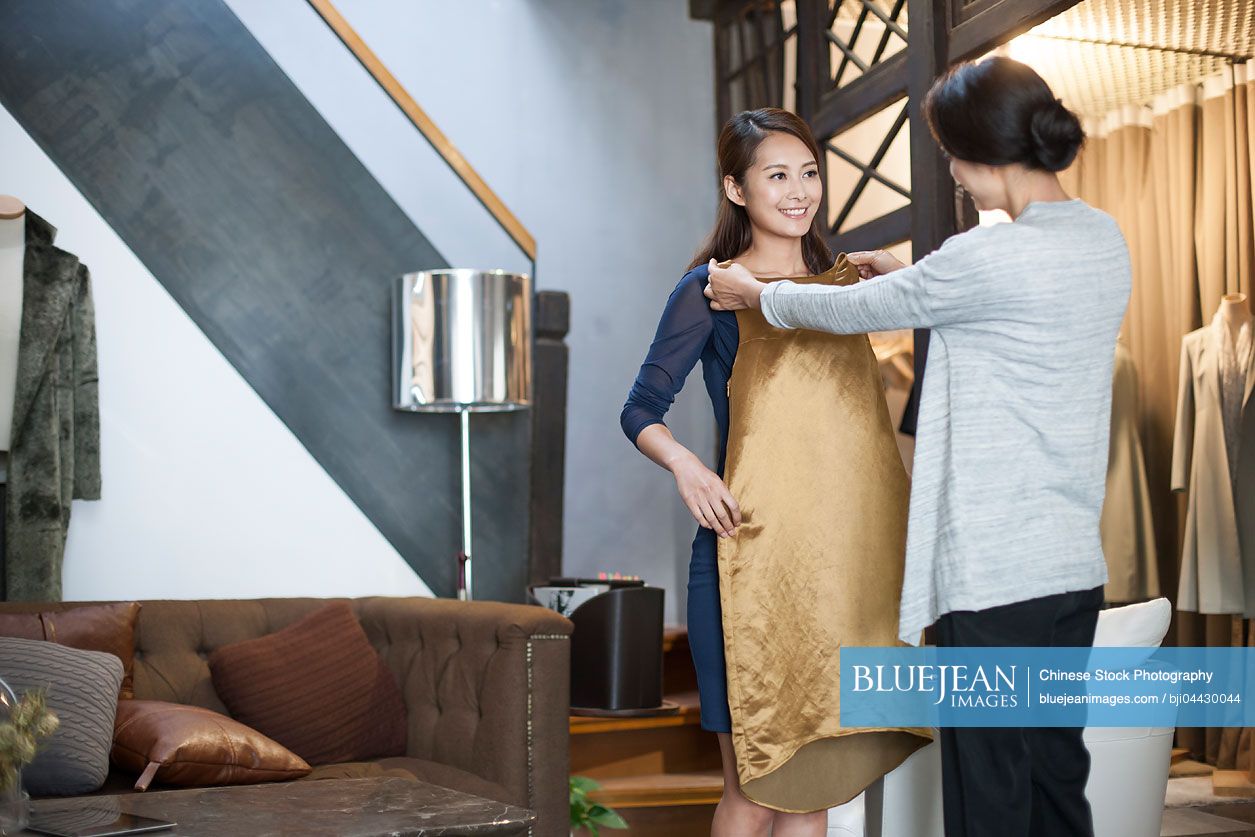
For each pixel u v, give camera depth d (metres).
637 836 3.41
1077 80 3.10
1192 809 2.62
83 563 3.18
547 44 4.93
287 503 3.46
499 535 3.77
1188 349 2.90
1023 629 1.56
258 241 3.50
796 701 1.77
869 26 3.72
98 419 3.18
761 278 1.86
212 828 1.71
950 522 1.58
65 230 3.27
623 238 4.99
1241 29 2.73
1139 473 3.00
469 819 1.79
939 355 1.63
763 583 1.78
